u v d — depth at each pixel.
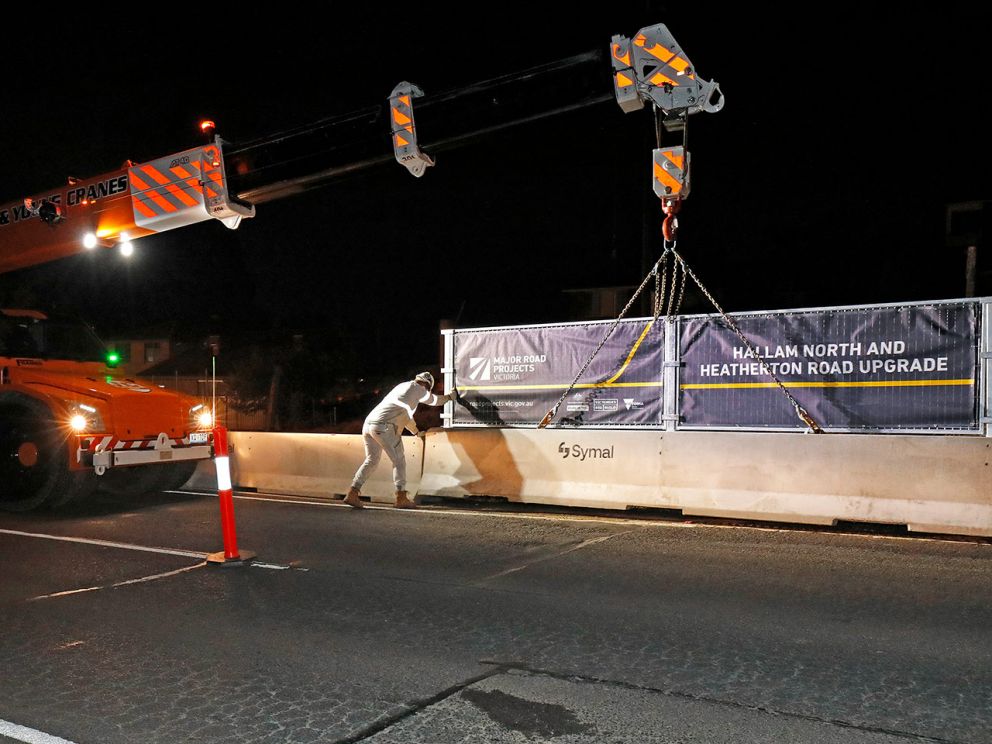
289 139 8.74
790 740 3.83
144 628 5.58
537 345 11.95
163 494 11.89
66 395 9.99
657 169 7.57
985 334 9.27
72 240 9.86
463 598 6.20
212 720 4.12
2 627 5.63
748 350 10.44
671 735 3.90
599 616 5.71
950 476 8.14
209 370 39.12
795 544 7.91
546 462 10.23
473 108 7.96
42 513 10.20
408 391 10.45
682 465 9.42
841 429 9.93
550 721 4.07
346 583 6.69
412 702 4.31
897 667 4.70
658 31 7.26
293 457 11.97
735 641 5.17
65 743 3.89
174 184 9.19
